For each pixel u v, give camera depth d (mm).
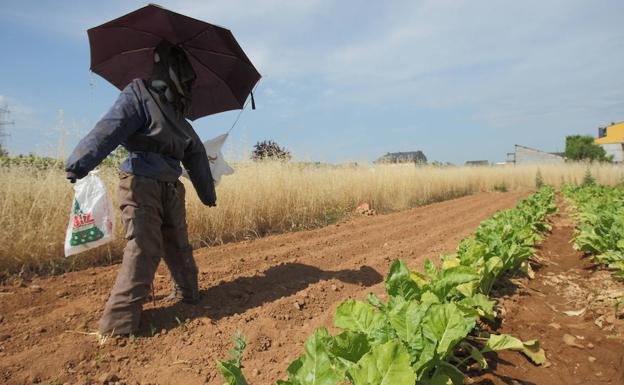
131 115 3477
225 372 1938
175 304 4191
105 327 3502
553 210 12039
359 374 1991
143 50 4141
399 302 2744
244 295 4637
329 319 4078
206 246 7098
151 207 3656
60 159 6371
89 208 3674
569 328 3969
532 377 3084
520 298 4746
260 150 10750
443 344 2533
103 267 5555
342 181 12328
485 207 15633
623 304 4477
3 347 3332
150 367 3203
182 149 3879
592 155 60562
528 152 53125
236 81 4508
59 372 3045
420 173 18125
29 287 4582
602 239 6305
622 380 3076
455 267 3426
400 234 8945
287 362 3303
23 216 5398
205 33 3922
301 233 8500
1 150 6746
